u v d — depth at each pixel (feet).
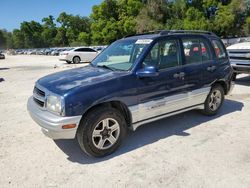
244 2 151.74
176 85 15.20
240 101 22.27
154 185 10.44
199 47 17.01
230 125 16.63
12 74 48.08
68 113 11.41
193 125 16.75
